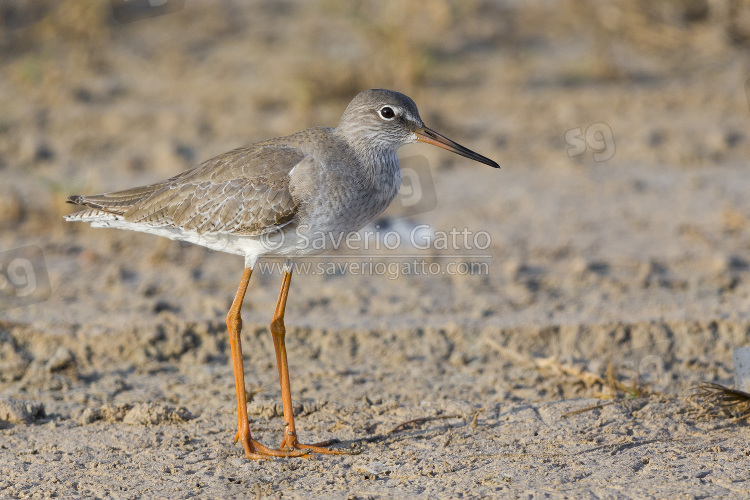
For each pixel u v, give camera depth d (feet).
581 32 80.18
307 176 30.07
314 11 85.20
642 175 58.44
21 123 64.49
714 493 26.07
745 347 33.81
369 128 31.50
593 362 36.17
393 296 43.21
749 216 51.49
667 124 64.95
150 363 37.78
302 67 71.31
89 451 30.22
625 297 42.42
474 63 75.05
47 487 27.71
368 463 29.07
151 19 83.76
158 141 62.49
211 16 84.53
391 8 74.95
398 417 32.60
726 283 43.37
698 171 58.59
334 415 32.78
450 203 54.65
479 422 31.99
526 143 63.00
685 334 38.42
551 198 55.26
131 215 31.94
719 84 71.05
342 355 38.34
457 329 39.11
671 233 50.08
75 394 34.71
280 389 33.81
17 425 32.14
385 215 52.85
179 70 74.38
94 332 38.58
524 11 84.17
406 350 38.50
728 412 31.76
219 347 38.81
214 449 30.40
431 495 26.58
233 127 64.34
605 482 27.04
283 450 29.99
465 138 63.05
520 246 48.96
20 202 52.85
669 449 29.32
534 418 32.12
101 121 65.10
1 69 73.51
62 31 78.02
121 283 44.57
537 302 42.19
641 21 77.46
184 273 45.50
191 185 31.19
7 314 40.83
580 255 47.73
